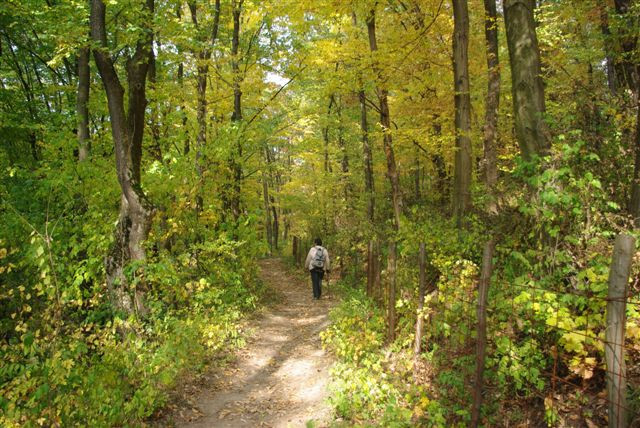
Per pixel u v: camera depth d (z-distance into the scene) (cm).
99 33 703
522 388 373
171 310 725
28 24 1105
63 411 390
